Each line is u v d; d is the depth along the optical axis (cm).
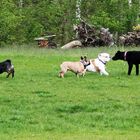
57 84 2336
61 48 4459
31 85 2302
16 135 1483
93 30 4744
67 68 2555
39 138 1438
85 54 3641
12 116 1697
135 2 6331
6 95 2047
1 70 2497
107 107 1844
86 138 1431
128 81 2462
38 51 3875
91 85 2311
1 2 5591
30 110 1792
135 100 1978
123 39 4803
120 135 1477
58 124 1616
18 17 5525
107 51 3891
